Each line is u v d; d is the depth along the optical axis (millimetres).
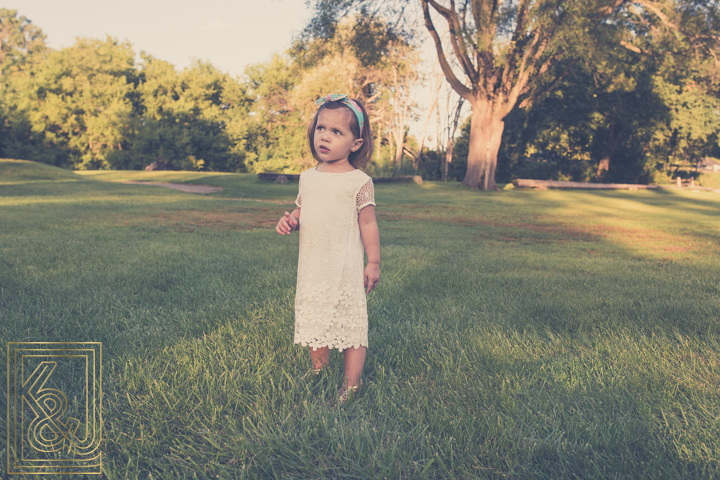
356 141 1959
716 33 18047
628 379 2068
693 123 27938
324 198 1911
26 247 5004
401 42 22703
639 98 27859
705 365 2260
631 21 19734
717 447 1551
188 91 44125
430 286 3953
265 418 1682
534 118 31016
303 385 1979
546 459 1532
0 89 40719
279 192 19031
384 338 2605
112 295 3223
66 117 39875
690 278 4641
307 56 23234
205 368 2055
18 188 13828
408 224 10141
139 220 8578
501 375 2121
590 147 34062
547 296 3680
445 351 2391
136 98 43219
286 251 5520
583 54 18297
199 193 16953
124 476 1406
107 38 43688
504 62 22312
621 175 34875
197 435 1621
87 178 19188
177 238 6391
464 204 16422
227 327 2645
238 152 43375
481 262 5434
